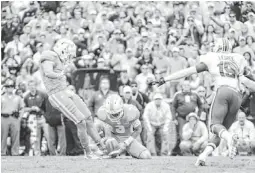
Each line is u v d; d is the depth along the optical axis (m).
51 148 39.53
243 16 56.03
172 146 40.44
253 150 37.09
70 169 20.86
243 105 40.97
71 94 26.86
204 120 40.59
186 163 23.78
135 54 51.84
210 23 54.59
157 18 56.47
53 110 38.53
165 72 48.88
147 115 39.53
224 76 21.98
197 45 51.44
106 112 28.27
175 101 40.69
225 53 22.48
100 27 55.91
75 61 49.41
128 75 47.03
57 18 60.69
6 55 56.91
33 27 59.09
